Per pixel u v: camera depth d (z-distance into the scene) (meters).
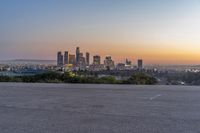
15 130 5.74
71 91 12.91
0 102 9.43
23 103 9.19
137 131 5.70
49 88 14.47
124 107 8.43
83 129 5.84
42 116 7.11
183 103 9.27
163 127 6.03
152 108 8.26
